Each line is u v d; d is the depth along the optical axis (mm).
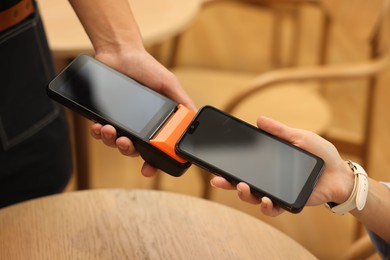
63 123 1227
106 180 2086
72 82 831
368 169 1767
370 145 1714
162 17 1508
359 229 1771
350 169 791
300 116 1671
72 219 840
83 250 790
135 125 794
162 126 794
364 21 1561
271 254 804
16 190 1146
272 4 2139
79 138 1631
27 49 1061
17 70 1053
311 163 750
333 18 1734
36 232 814
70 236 811
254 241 824
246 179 729
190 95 1736
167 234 825
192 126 780
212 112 798
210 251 802
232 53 3006
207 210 873
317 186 767
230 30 3225
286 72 1550
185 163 774
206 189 1671
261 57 2979
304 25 3184
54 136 1187
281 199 708
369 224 836
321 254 1858
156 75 928
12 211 848
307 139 775
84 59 863
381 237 859
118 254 787
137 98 832
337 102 2590
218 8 3439
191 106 925
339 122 2455
